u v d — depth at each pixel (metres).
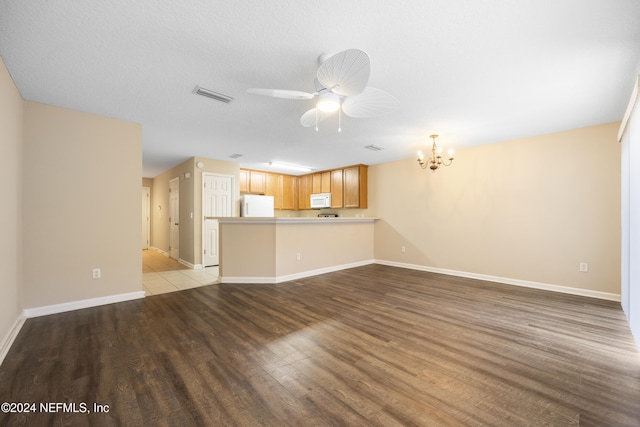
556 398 1.58
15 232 2.47
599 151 3.47
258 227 4.34
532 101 2.79
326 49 1.96
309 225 4.84
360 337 2.37
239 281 4.29
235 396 1.59
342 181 6.50
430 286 4.08
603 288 3.44
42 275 2.83
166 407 1.50
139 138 3.45
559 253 3.77
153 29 1.74
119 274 3.30
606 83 2.41
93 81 2.40
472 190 4.62
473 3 1.53
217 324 2.64
